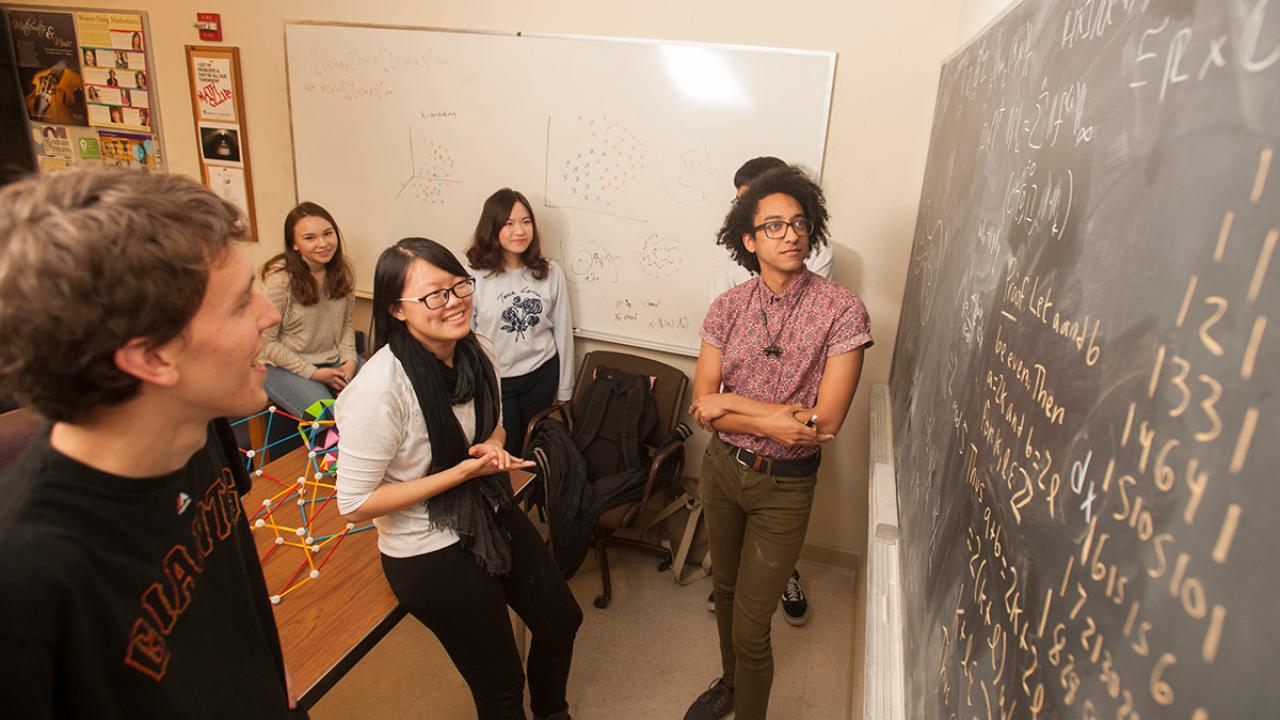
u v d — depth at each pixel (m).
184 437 0.69
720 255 2.56
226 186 3.23
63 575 0.58
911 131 2.29
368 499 1.31
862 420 2.59
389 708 2.00
